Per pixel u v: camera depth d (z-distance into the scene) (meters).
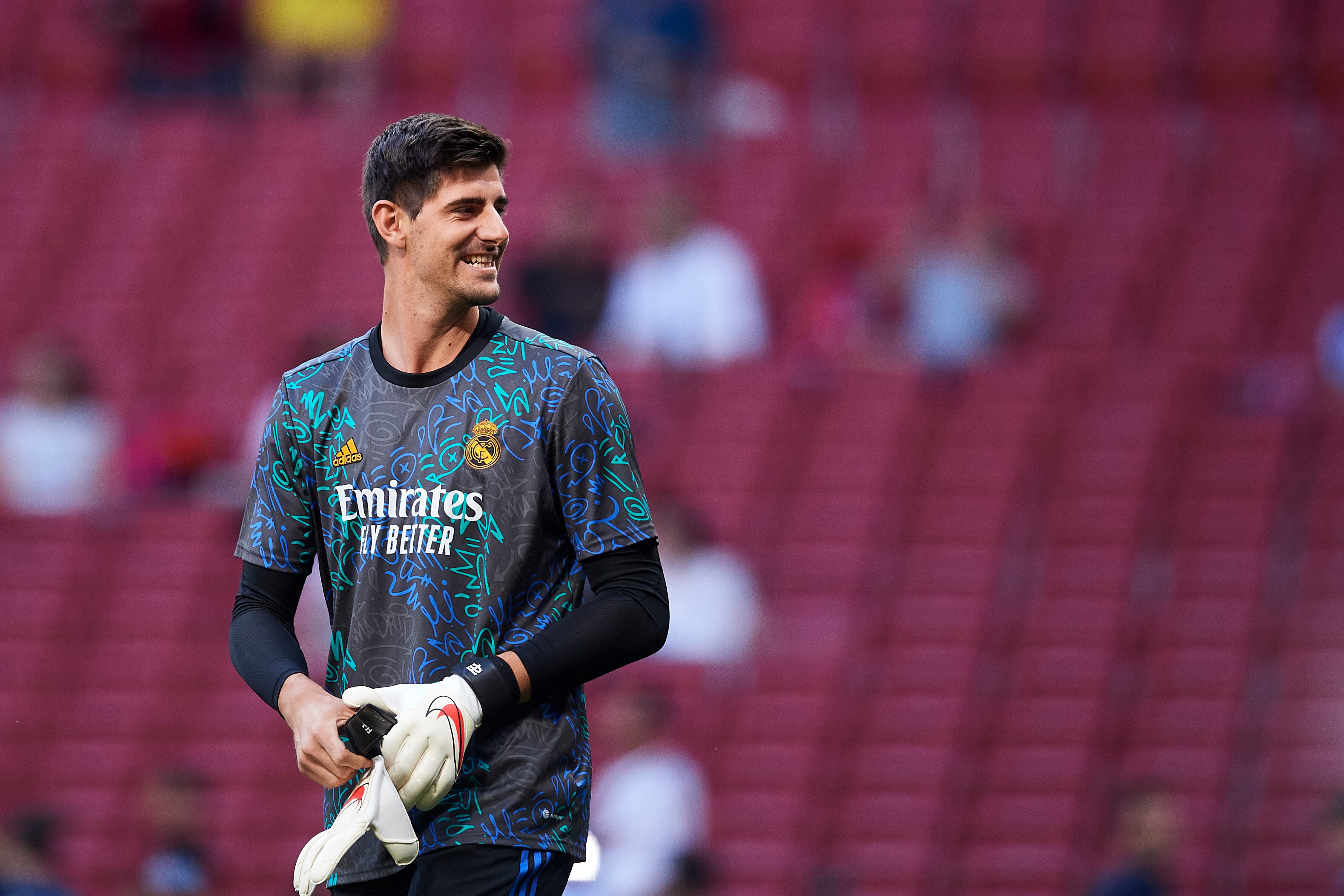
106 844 32.56
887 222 47.44
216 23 54.22
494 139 9.95
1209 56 54.00
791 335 44.00
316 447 10.05
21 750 34.38
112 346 45.84
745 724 32.84
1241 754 32.50
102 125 53.78
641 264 40.34
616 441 9.90
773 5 56.00
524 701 9.47
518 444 9.76
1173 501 37.00
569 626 9.55
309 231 49.31
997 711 33.34
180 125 53.66
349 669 9.92
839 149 50.97
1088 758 32.56
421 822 9.72
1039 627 34.75
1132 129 51.66
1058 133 51.34
